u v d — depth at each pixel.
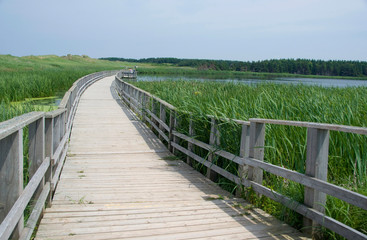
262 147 4.05
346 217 3.09
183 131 6.53
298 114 5.88
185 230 3.25
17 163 2.24
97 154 6.73
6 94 14.39
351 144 4.35
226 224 3.43
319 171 3.11
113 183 4.94
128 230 3.22
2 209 2.22
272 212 3.82
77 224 3.33
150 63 166.88
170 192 4.59
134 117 11.55
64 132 6.17
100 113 12.18
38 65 72.94
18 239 2.31
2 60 74.69
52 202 4.01
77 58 133.38
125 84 16.39
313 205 3.14
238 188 4.42
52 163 3.73
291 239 3.10
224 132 4.94
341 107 5.72
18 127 2.14
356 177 4.07
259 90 10.56
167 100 9.04
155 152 7.10
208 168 5.34
